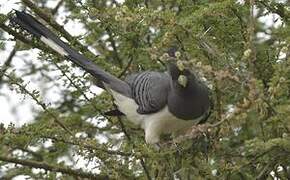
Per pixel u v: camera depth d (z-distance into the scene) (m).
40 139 10.12
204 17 9.75
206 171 9.52
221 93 9.96
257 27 12.35
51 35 11.47
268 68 9.97
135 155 9.57
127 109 11.10
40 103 10.78
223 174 9.41
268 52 9.98
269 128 9.18
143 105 10.77
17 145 10.29
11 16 11.61
